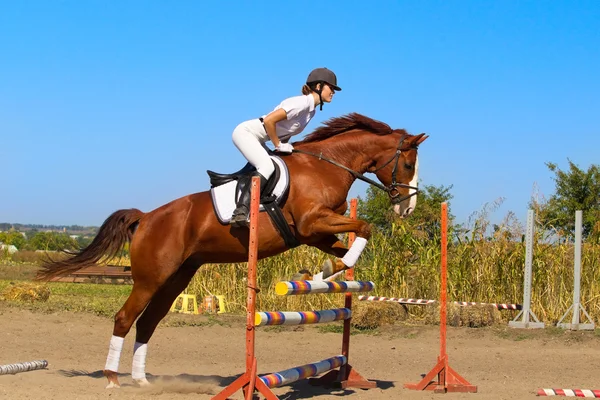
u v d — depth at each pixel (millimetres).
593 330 12008
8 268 27344
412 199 7191
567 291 13477
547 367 9117
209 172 6945
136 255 6930
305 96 6852
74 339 10891
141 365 7180
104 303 14969
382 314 12828
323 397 6812
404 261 14359
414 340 11594
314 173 6820
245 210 6508
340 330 12516
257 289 5734
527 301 12453
